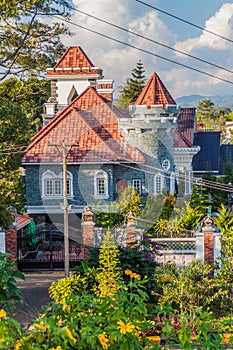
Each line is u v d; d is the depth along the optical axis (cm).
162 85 6638
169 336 1648
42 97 10488
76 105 4962
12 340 1436
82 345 1466
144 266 3625
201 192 6681
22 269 4962
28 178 4712
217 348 1595
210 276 3888
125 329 1468
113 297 1655
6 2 8081
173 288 3406
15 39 8831
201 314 1684
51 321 1515
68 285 3369
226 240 3916
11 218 3700
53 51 9306
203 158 8169
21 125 6588
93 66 6981
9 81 10256
